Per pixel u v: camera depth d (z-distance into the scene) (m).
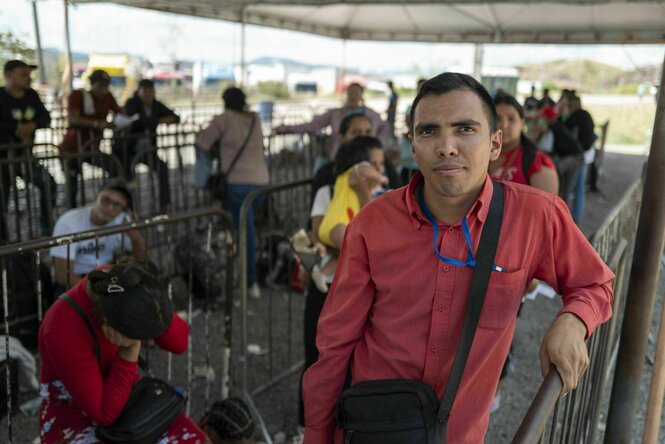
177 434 2.46
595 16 9.38
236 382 3.88
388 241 1.43
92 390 2.20
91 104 7.38
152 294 2.19
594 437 2.53
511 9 9.57
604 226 2.56
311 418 1.61
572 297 1.39
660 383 1.81
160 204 7.23
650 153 1.64
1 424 3.27
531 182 2.81
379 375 1.49
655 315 3.27
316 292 2.98
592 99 27.36
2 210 5.63
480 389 1.45
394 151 7.14
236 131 5.37
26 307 3.84
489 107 1.33
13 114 6.48
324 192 3.14
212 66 22.81
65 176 6.05
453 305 1.40
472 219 1.38
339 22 11.31
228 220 3.30
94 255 4.00
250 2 6.24
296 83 30.77
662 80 1.58
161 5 7.66
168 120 7.87
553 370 1.26
